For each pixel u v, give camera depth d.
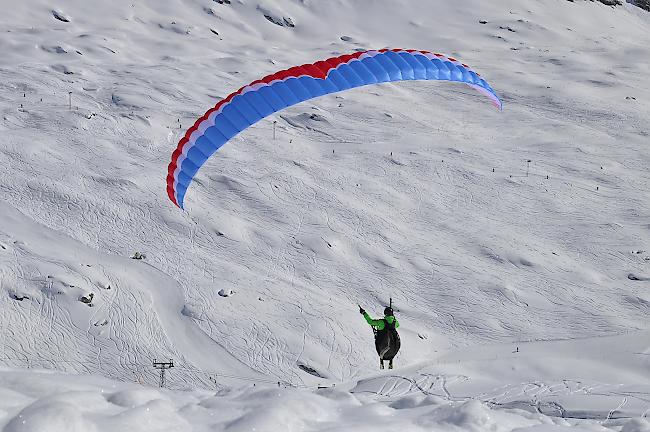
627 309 145.38
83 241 143.12
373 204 180.38
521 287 151.12
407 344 127.31
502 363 69.62
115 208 156.25
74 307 120.19
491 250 164.62
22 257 129.50
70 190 159.38
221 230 155.62
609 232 175.75
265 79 47.03
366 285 146.75
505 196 192.50
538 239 172.25
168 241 149.00
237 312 129.75
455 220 178.50
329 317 131.38
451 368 63.84
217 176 179.00
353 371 119.38
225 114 46.34
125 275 133.25
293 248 155.00
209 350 120.19
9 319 115.25
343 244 159.38
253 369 117.00
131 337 118.38
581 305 145.50
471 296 146.38
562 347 111.25
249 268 145.25
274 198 174.00
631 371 80.88
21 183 159.00
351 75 47.62
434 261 158.38
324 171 194.75
